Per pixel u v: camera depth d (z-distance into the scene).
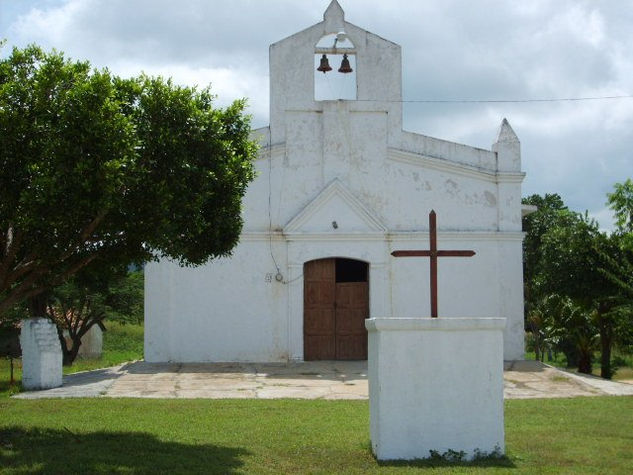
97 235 10.18
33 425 11.30
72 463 8.98
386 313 20.19
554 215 36.16
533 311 32.66
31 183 9.24
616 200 17.70
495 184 20.75
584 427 11.31
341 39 20.47
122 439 10.34
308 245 20.20
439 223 20.47
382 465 9.00
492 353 9.34
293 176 20.38
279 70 20.58
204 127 10.54
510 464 9.03
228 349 19.95
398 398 9.23
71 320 32.56
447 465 8.95
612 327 22.86
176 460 9.23
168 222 9.83
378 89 20.67
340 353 20.33
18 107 9.44
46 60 9.65
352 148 20.50
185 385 16.05
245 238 20.11
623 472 8.75
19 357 33.59
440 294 20.33
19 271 10.30
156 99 10.18
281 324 20.09
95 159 9.16
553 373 18.03
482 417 9.27
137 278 34.16
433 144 20.62
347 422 11.73
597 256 21.03
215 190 10.83
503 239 20.56
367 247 20.30
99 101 9.32
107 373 18.19
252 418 12.03
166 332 19.88
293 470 8.97
